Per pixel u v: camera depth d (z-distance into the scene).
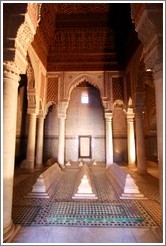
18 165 10.61
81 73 10.05
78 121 12.60
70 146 12.44
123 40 9.59
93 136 12.48
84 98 12.73
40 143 9.73
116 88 9.90
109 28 9.98
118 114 12.55
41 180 4.77
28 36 2.95
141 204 4.08
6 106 2.59
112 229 2.87
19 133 12.21
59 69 10.14
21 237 2.59
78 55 10.20
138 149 8.02
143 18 2.68
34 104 8.48
